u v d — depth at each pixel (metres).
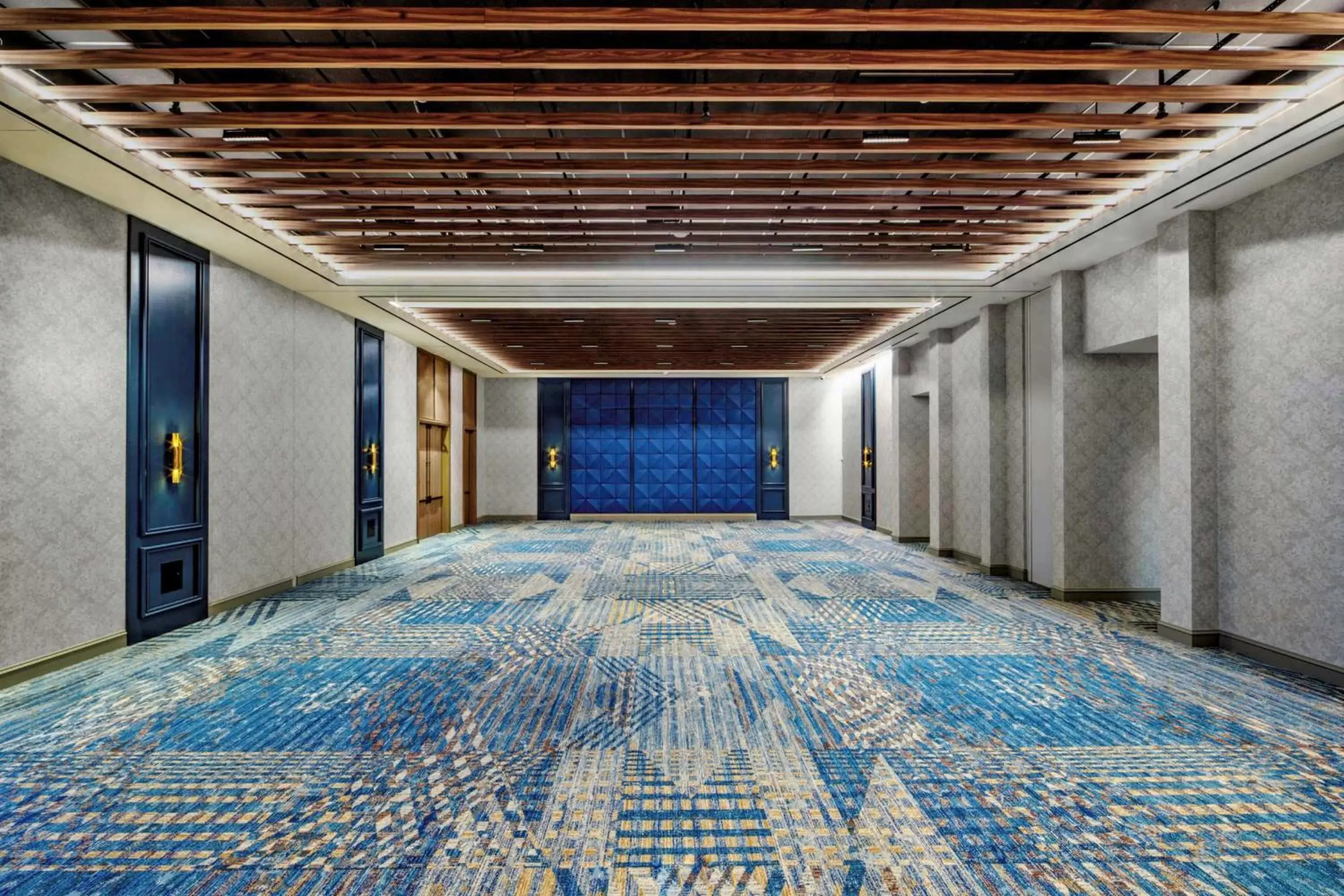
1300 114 3.72
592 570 8.78
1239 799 2.83
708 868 2.34
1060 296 6.88
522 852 2.44
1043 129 4.10
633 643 5.23
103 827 2.62
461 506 14.21
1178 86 3.57
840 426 16.11
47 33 3.15
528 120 3.82
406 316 8.95
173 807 2.77
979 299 7.95
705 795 2.86
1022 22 2.93
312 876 2.30
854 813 2.71
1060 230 5.73
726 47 3.32
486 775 3.04
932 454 10.05
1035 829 2.60
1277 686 4.23
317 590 7.44
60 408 4.57
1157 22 2.94
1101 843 2.50
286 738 3.44
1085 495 6.83
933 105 4.01
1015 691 4.13
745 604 6.68
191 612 5.87
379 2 2.95
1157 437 6.87
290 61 3.17
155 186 4.63
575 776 3.03
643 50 3.19
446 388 13.15
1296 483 4.54
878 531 13.30
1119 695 4.07
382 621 5.96
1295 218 4.54
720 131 4.27
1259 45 3.37
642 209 5.29
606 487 15.95
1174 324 5.32
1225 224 5.10
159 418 5.50
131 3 2.94
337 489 8.62
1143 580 6.84
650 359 13.20
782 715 3.74
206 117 3.71
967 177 4.74
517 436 15.85
